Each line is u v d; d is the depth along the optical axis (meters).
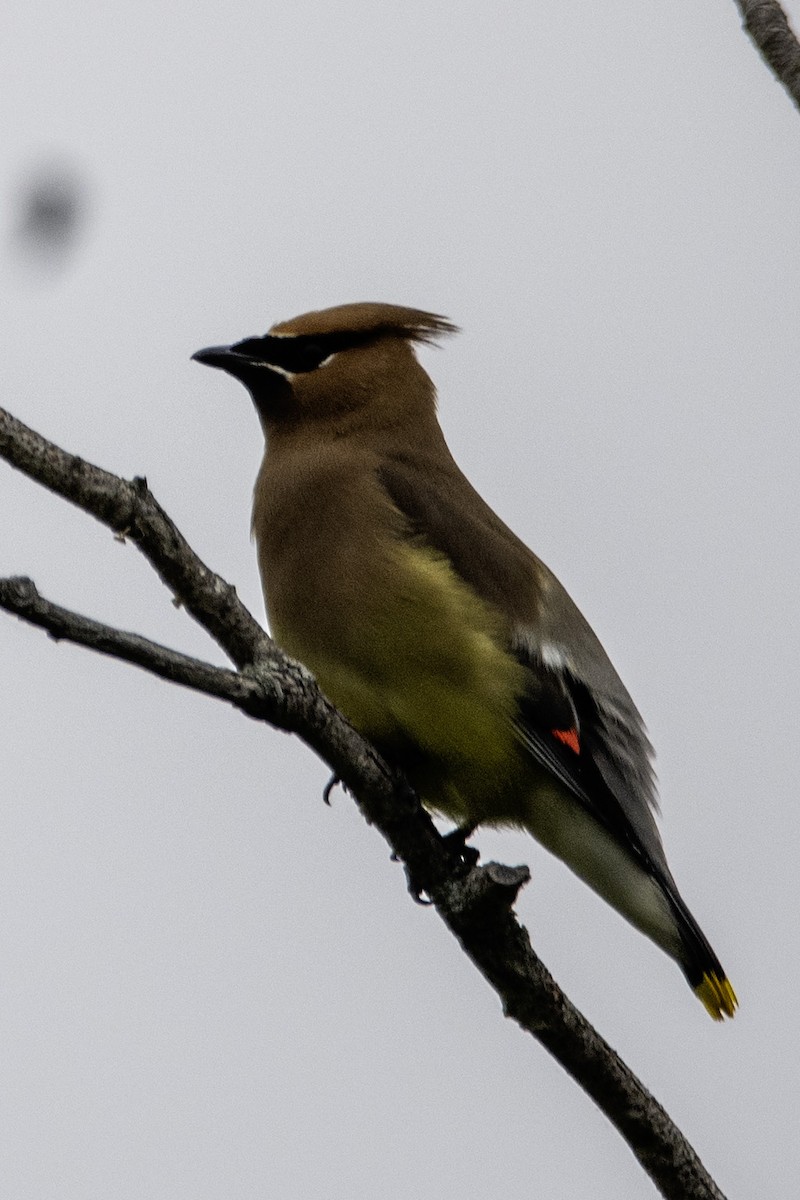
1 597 7.21
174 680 7.78
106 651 7.54
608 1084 8.79
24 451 7.48
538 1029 8.84
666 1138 8.80
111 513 7.65
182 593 7.92
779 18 8.79
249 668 8.15
